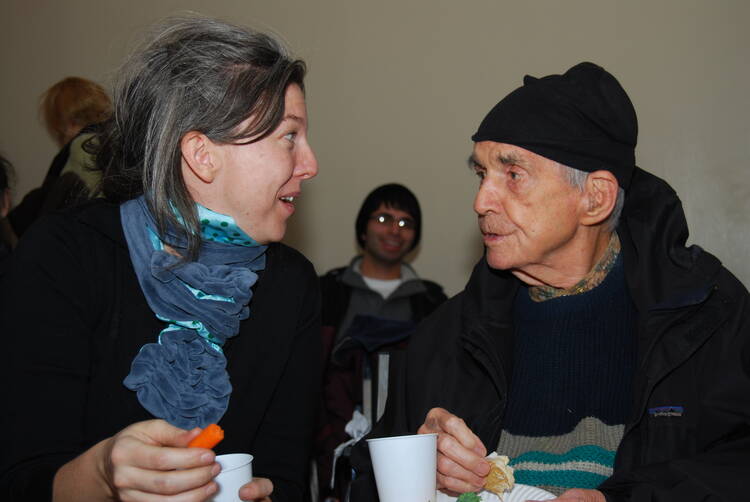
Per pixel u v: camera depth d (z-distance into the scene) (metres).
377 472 1.15
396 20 4.41
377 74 4.42
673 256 1.43
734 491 1.17
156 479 0.90
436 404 1.55
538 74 4.26
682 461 1.22
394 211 3.72
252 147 1.22
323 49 4.46
